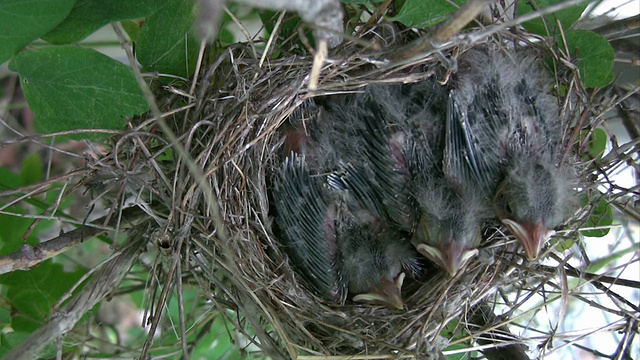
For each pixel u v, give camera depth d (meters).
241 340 0.28
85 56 0.20
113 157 0.22
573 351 0.29
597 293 0.24
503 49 0.24
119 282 0.24
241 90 0.22
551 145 0.23
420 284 0.24
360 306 0.24
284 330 0.23
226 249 0.20
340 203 0.24
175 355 0.28
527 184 0.23
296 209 0.24
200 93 0.22
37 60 0.20
